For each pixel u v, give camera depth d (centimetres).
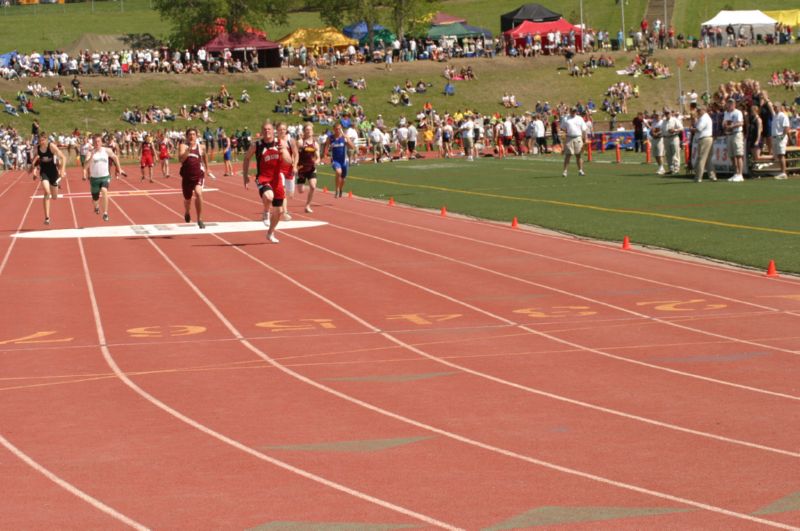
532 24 10606
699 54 10262
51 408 1165
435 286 1956
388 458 960
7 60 9675
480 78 9950
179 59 9788
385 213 3316
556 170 4934
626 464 925
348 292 1914
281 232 2856
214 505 838
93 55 9712
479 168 5400
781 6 13362
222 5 10194
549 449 978
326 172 5681
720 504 813
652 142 4303
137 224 3197
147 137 5634
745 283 1872
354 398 1186
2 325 1677
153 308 1797
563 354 1389
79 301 1878
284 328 1606
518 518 795
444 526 783
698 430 1027
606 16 13450
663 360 1337
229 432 1057
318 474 916
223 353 1438
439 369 1323
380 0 10900
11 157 7344
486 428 1055
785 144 3666
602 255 2262
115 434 1056
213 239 2731
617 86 9631
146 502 848
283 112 9088
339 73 9894
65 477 918
